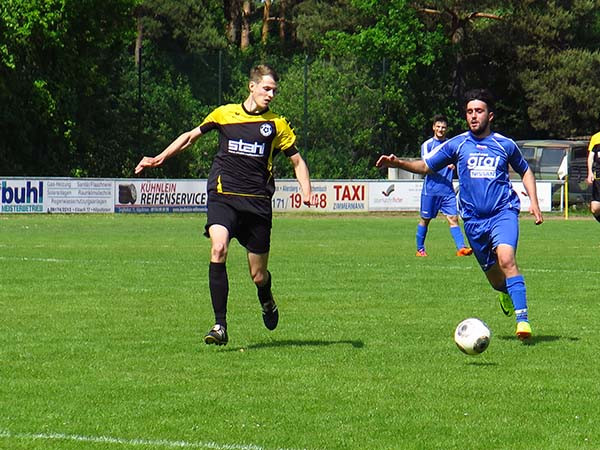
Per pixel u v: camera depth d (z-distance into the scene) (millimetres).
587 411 14711
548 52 130625
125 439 13039
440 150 21328
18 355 18875
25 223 70062
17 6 93688
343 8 143000
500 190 21062
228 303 26516
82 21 99750
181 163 109875
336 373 17328
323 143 111125
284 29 158000
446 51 127625
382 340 20766
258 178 19484
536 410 14750
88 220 75188
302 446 12766
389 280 32344
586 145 103188
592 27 135625
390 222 76750
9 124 98188
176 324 22812
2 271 34688
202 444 12781
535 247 48625
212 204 19484
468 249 42188
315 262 39156
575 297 28109
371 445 12836
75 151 103438
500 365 18125
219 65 111438
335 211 91438
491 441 13094
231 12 163625
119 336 21109
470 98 21125
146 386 16203
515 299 20422
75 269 35562
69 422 13898
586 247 48594
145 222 72938
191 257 41125
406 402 15195
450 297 27938
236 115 19609
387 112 116312
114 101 108688
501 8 129500
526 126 135250
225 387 16156
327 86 112812
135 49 151375
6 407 14734
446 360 18594
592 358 18859
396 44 124500
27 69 97812
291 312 24906
